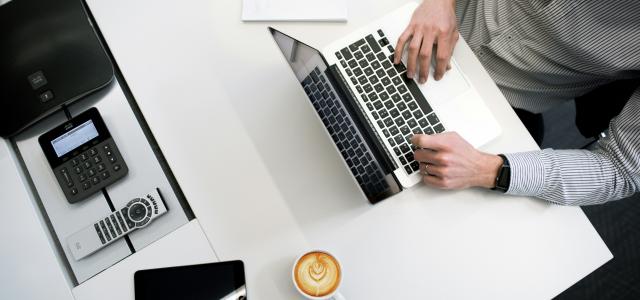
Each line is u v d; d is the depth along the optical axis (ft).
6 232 2.54
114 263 2.54
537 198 2.55
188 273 2.47
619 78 2.90
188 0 2.86
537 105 3.28
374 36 2.61
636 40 2.60
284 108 2.69
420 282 2.44
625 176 2.55
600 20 2.60
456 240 2.49
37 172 2.67
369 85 2.54
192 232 2.54
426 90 2.56
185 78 2.74
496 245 2.48
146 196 2.56
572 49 2.80
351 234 2.50
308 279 2.27
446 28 2.63
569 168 2.52
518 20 2.99
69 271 2.61
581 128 3.31
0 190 2.60
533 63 3.01
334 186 2.57
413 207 2.53
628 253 4.50
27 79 2.72
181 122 2.67
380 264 2.46
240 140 2.64
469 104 2.56
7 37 2.79
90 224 2.59
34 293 2.48
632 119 2.54
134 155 2.67
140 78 2.74
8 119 2.68
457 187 2.45
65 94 2.71
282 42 2.43
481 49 3.22
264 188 2.58
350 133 2.36
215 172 2.60
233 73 2.74
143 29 2.83
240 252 2.50
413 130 2.50
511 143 2.64
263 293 2.44
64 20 2.82
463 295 2.43
